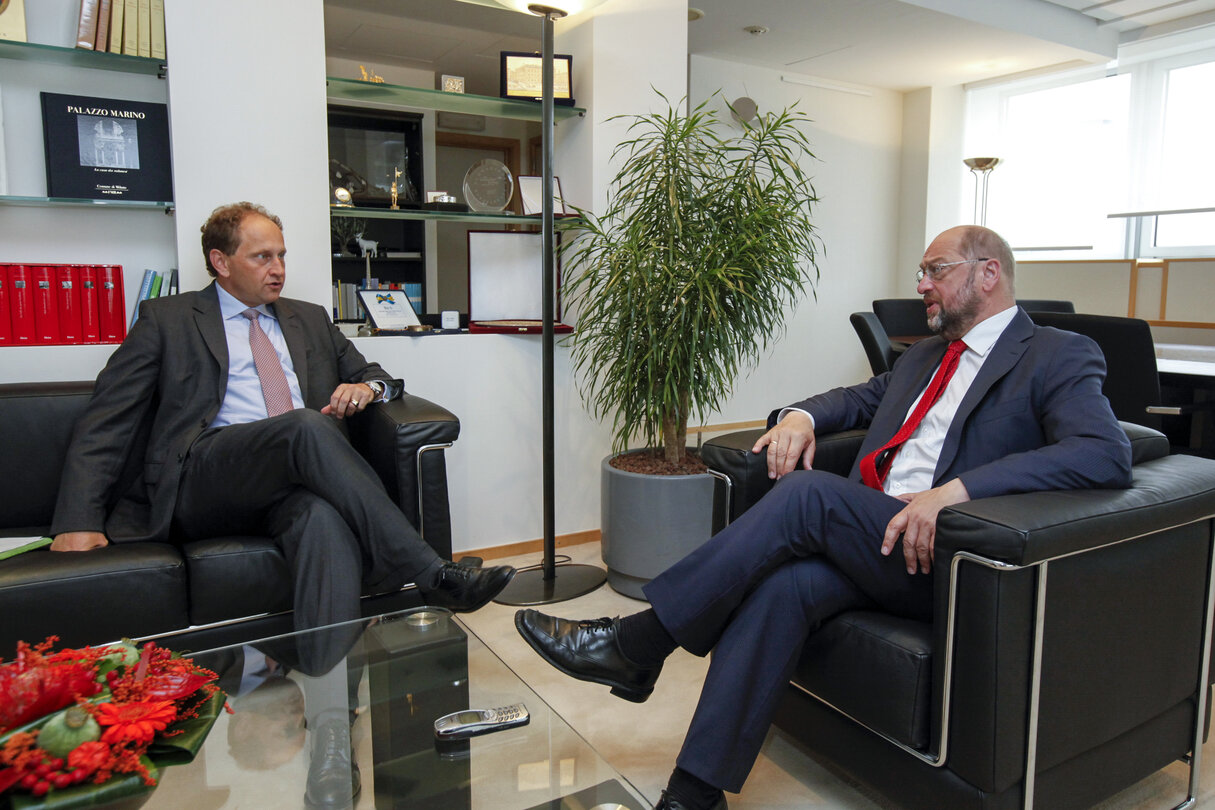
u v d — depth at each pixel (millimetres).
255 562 1887
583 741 1248
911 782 1431
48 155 2338
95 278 2402
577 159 3191
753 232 2615
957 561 1304
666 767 1758
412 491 2145
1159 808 1611
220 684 1374
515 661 2273
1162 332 5074
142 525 1991
